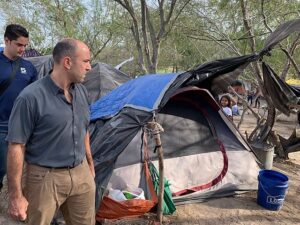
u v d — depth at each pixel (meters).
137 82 5.21
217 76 4.96
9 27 3.65
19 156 2.28
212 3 9.81
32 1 14.88
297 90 5.87
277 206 4.74
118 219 4.21
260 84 6.62
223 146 5.38
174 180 4.89
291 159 7.72
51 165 2.41
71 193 2.55
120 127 4.36
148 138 4.70
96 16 15.59
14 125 2.26
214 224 4.32
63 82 2.39
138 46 9.33
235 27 9.77
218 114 5.40
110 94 5.72
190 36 10.19
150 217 4.30
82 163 2.61
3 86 3.66
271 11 8.88
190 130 5.18
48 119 2.33
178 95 5.09
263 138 6.64
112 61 18.67
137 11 12.37
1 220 4.03
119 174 4.36
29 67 3.88
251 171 5.44
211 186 5.11
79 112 2.51
